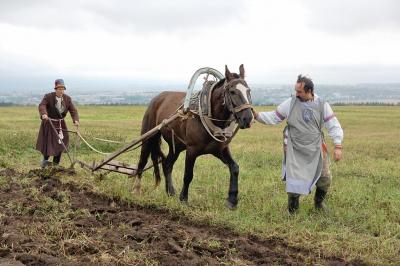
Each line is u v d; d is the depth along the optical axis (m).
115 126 33.53
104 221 8.02
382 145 22.09
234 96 8.38
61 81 12.51
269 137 26.55
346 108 89.62
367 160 16.25
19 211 8.36
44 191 9.76
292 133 8.58
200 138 9.05
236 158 16.05
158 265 6.15
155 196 9.79
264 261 6.42
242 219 8.17
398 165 15.04
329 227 7.92
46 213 8.26
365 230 7.95
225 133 8.83
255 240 7.42
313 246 7.00
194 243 6.92
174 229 7.59
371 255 6.74
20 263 5.90
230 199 9.03
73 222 7.71
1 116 48.06
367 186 11.39
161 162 10.71
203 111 8.88
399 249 7.04
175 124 9.70
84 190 10.18
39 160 16.22
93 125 34.50
